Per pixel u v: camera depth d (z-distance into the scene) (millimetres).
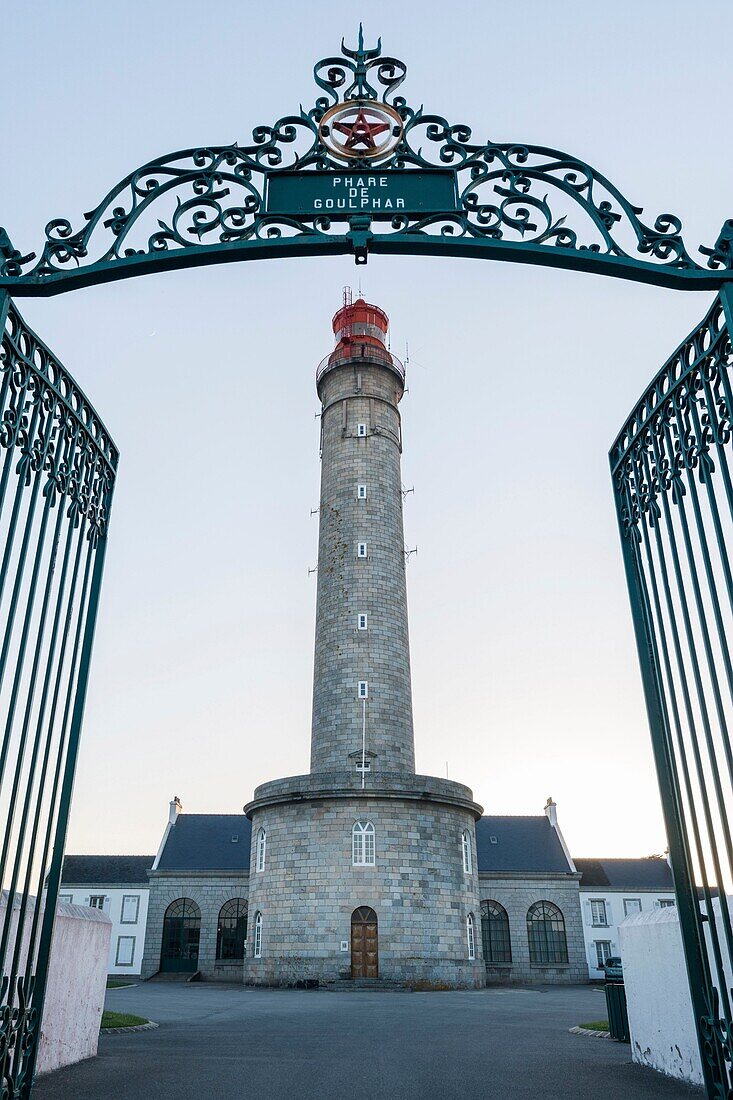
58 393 5285
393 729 34875
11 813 4551
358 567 37656
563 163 5281
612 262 5000
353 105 5410
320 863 30203
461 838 32469
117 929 42250
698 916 5117
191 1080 8023
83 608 5812
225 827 47688
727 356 4699
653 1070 8602
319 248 5125
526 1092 7363
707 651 4812
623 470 6359
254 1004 20891
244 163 5293
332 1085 7828
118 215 5152
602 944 42812
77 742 5543
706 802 4801
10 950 7461
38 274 4934
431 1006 20516
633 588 6086
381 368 42625
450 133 5379
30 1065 4848
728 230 4941
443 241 5090
